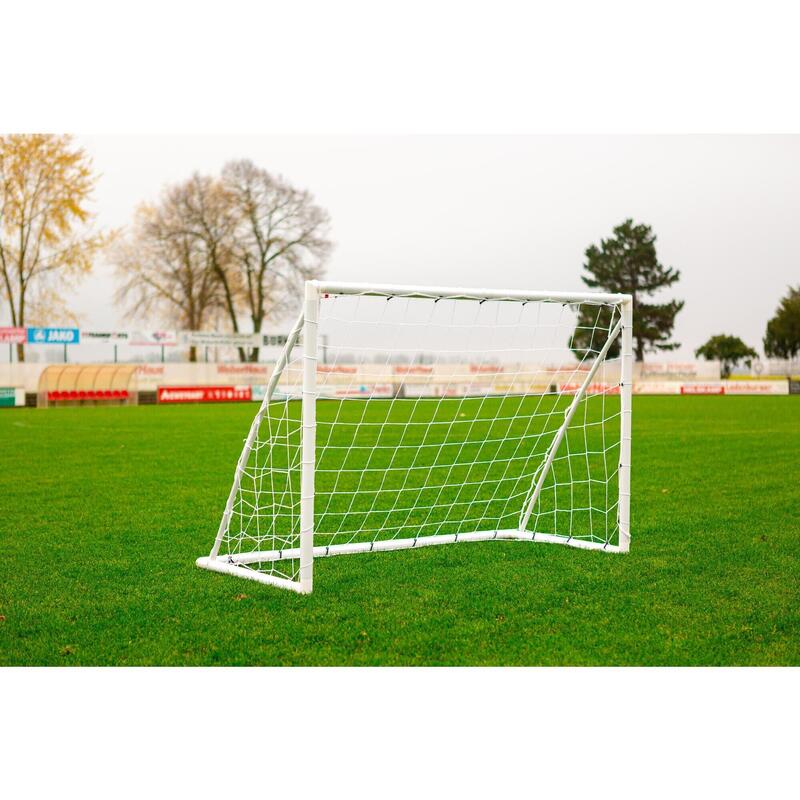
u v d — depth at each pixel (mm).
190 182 41938
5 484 9930
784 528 7383
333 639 4664
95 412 24625
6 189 39781
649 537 7074
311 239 43125
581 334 33188
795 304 47812
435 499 9156
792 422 19172
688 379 41625
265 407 5852
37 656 4457
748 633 4730
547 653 4469
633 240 45375
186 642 4633
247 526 7457
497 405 27250
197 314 43062
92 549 6652
